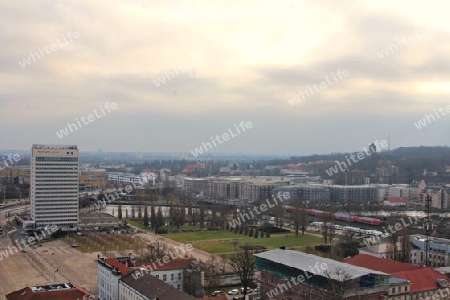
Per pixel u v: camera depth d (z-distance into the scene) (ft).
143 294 655.35
